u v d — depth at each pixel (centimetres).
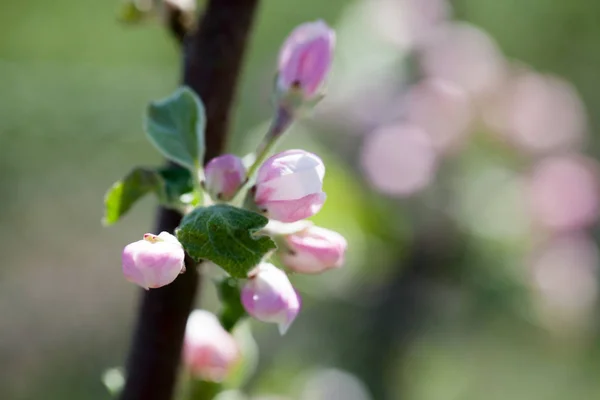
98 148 127
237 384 56
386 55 98
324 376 90
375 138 93
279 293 49
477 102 96
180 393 53
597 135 139
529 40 138
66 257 139
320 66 53
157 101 52
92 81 126
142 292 52
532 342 111
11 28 129
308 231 51
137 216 146
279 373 81
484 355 113
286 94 53
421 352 99
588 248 98
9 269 136
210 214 48
